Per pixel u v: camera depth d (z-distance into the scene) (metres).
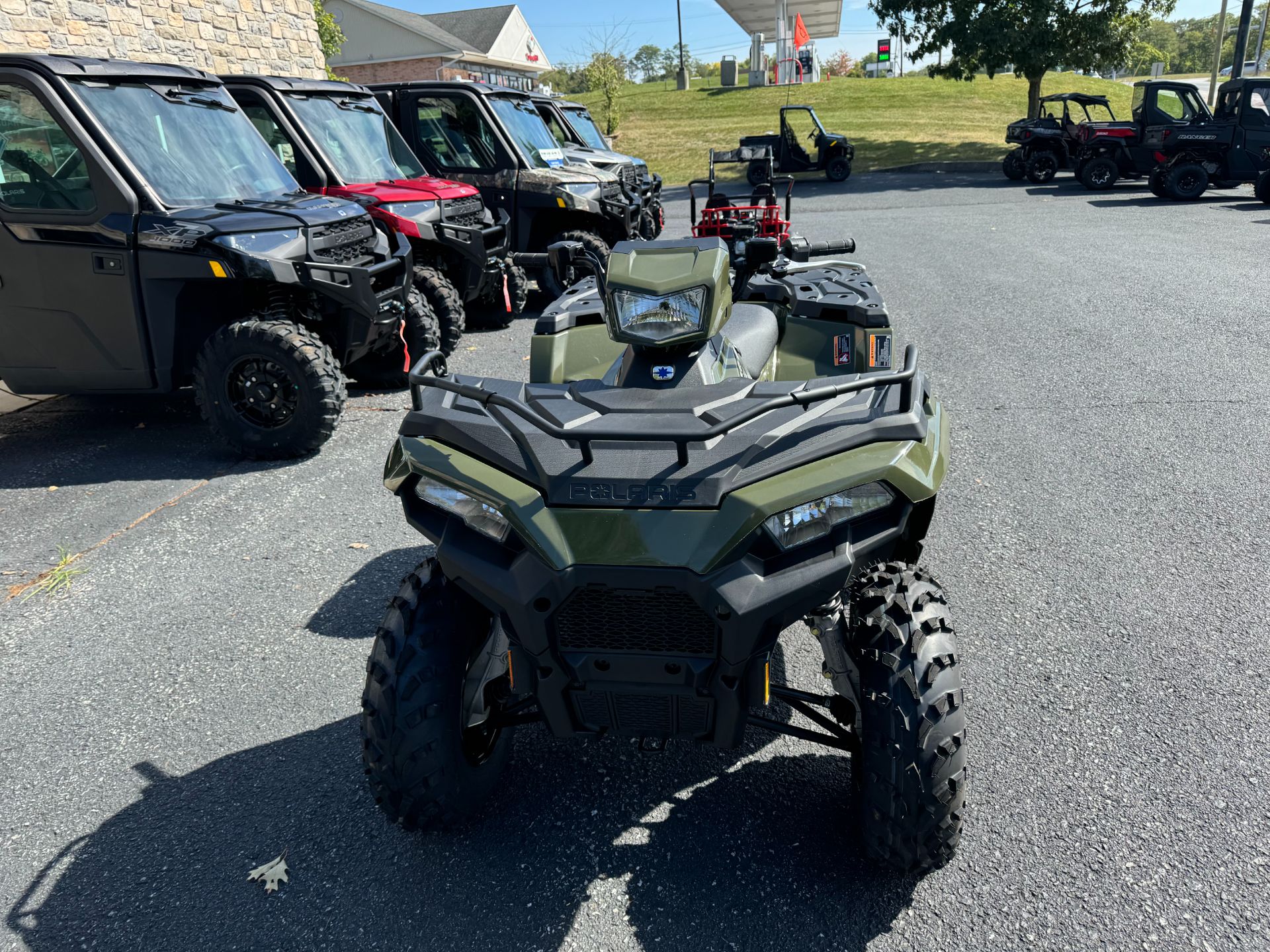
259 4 13.78
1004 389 6.56
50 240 5.59
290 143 8.20
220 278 5.49
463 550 2.31
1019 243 12.78
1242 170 16.89
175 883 2.60
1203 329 7.77
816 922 2.36
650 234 13.53
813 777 2.92
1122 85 47.75
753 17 48.38
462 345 8.90
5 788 3.03
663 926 2.37
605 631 2.25
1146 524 4.43
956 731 2.22
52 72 5.55
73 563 4.62
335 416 5.84
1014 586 3.95
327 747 3.17
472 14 51.81
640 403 2.48
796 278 4.30
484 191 10.41
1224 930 2.26
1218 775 2.79
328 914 2.47
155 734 3.28
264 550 4.70
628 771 2.99
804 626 3.84
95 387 5.94
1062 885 2.43
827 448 2.25
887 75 69.94
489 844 2.69
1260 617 3.62
